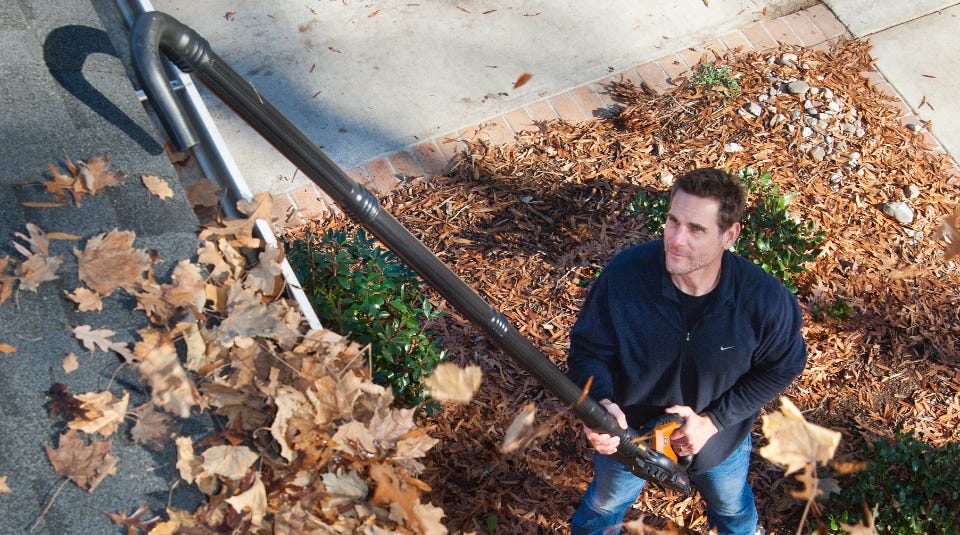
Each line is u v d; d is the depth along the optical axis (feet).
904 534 13.12
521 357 7.79
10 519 5.42
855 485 13.71
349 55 18.92
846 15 20.83
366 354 11.71
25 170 6.57
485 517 13.25
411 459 6.71
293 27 19.25
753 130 18.56
